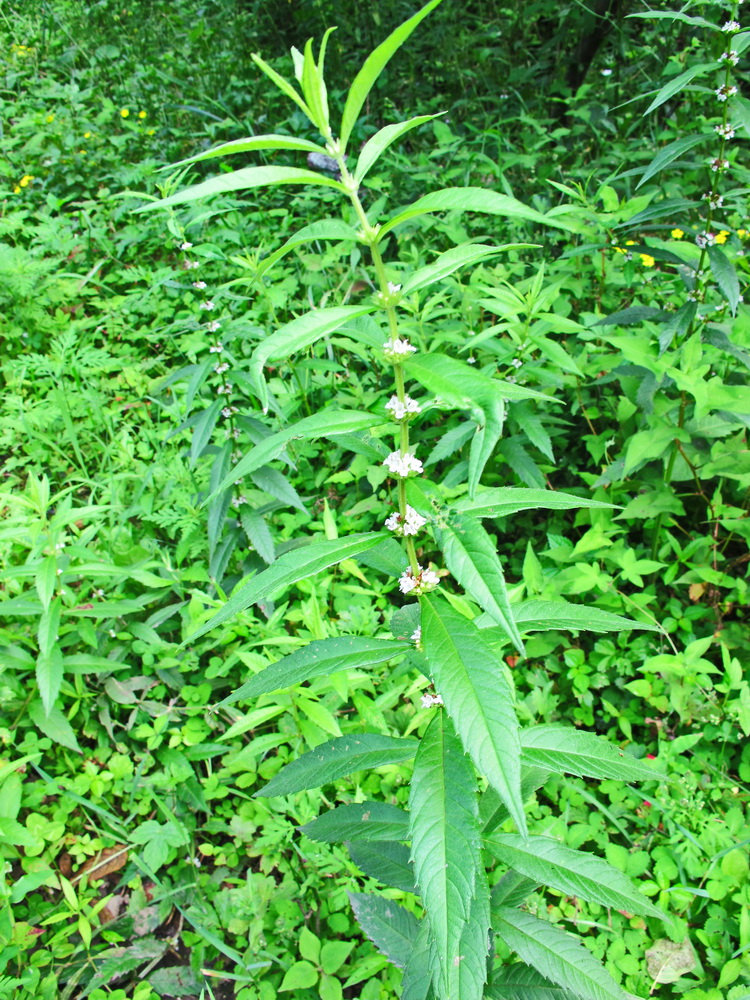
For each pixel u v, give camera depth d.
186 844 2.54
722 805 2.52
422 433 3.39
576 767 1.55
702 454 2.90
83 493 3.77
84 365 4.21
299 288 4.62
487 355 3.46
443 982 1.20
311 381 3.76
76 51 7.97
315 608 2.35
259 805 2.52
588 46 5.72
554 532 3.25
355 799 2.51
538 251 4.28
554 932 1.63
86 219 5.11
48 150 6.15
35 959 2.28
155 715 2.77
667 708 2.63
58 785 2.63
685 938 2.24
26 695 2.74
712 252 2.65
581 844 2.42
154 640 2.85
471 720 1.17
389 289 1.26
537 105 6.10
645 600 2.74
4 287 4.48
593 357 3.27
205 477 3.50
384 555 1.77
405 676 2.71
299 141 1.19
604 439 3.15
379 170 5.43
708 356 2.92
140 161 6.17
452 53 6.47
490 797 1.75
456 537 1.27
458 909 1.15
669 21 5.37
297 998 2.21
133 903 2.44
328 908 2.39
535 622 1.64
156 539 3.41
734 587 2.77
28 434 3.86
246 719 2.22
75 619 2.81
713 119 4.39
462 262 1.25
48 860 2.50
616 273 3.64
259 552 2.94
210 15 7.90
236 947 2.35
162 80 6.99
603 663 2.77
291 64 6.39
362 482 3.63
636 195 4.37
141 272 4.60
